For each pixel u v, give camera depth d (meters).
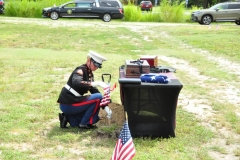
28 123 6.14
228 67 12.41
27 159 4.77
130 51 16.14
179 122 6.38
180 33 22.58
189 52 15.90
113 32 22.41
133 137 5.62
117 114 6.64
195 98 8.20
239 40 19.12
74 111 5.86
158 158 4.84
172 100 5.53
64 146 5.25
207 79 10.35
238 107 7.55
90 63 5.84
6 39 18.75
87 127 5.94
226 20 29.48
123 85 5.45
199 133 5.83
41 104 7.31
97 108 5.88
